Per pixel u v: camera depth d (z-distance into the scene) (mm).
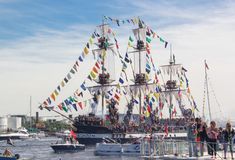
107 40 169375
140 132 150625
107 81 165750
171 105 184375
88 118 155250
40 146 198750
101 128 153250
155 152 44469
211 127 41344
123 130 151000
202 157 39562
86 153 129375
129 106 160625
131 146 112688
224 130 43031
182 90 189125
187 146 42844
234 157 39250
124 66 133375
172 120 174500
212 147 40375
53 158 118062
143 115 152125
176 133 165000
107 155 116562
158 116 152875
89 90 165625
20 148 181250
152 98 139250
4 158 67438
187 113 174000
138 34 174750
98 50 169250
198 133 42312
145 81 168375
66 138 156125
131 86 169375
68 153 134875
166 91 191250
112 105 155875
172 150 43562
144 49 172375
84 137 154250
